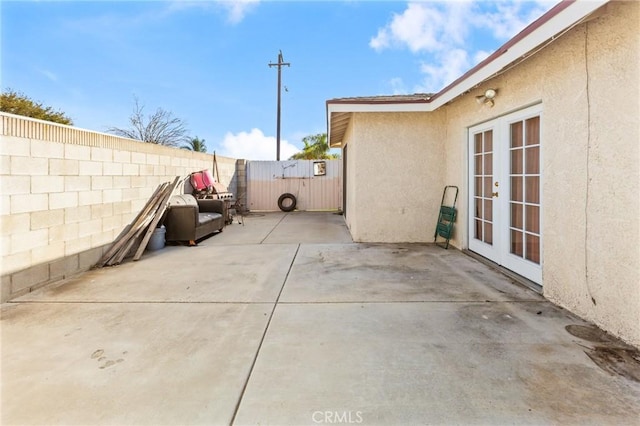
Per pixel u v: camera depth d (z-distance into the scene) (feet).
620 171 8.51
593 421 5.63
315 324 9.52
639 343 8.02
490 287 12.69
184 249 20.01
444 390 6.49
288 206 42.34
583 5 8.30
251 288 12.72
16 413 5.87
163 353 7.94
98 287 12.85
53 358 7.70
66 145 14.02
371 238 21.70
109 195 16.93
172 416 5.81
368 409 5.97
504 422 5.62
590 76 9.42
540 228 12.31
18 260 11.79
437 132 21.21
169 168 24.18
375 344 8.34
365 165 21.43
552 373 7.03
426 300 11.36
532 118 12.95
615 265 8.68
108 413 5.89
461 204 18.98
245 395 6.38
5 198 11.30
